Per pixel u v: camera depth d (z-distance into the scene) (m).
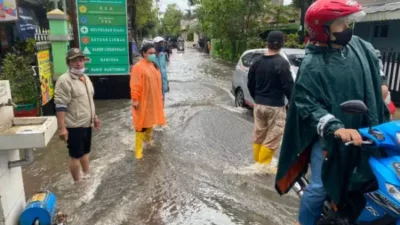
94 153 5.71
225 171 5.04
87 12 9.42
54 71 8.26
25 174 4.87
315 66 2.42
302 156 2.80
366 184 2.37
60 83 4.11
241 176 4.86
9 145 2.67
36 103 7.27
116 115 8.24
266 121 5.00
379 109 2.58
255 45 24.59
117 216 3.79
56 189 4.41
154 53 5.62
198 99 10.61
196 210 3.96
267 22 26.39
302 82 2.44
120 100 10.02
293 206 4.05
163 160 5.45
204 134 6.90
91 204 4.05
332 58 2.41
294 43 18.33
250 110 9.12
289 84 4.68
